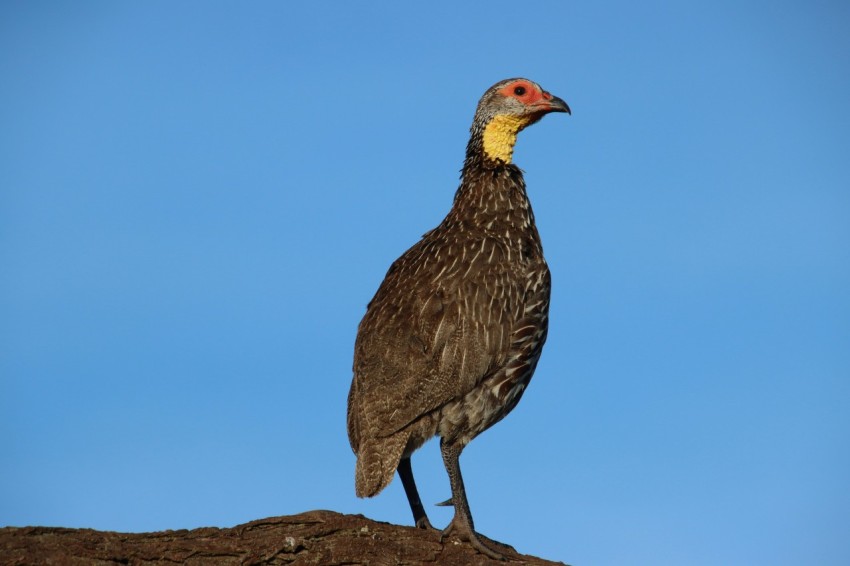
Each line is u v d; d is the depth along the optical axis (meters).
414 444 14.18
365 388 13.73
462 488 13.87
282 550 11.77
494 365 14.25
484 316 14.20
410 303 14.21
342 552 12.02
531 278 14.90
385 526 12.66
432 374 13.72
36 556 10.67
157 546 11.26
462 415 14.03
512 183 15.68
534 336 14.64
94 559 10.87
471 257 14.60
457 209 15.66
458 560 12.62
